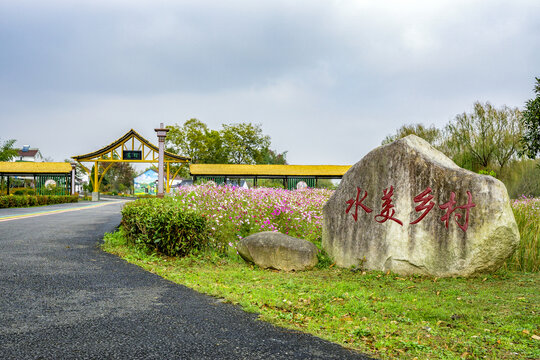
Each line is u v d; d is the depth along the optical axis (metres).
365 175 7.05
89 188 64.44
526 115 16.34
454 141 30.19
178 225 7.66
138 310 4.18
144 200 11.05
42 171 38.59
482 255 5.85
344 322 4.04
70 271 5.99
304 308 4.45
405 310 4.44
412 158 6.51
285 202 10.41
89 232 10.75
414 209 6.37
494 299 4.87
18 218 14.88
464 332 3.80
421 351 3.31
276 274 6.48
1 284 5.08
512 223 5.79
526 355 3.25
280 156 62.50
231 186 11.74
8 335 3.38
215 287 5.27
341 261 7.17
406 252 6.33
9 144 58.78
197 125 56.06
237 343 3.34
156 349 3.16
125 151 39.88
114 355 3.02
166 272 6.23
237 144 56.03
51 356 2.98
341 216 7.31
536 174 22.20
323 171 33.38
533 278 6.08
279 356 3.11
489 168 27.52
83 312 4.06
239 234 9.03
